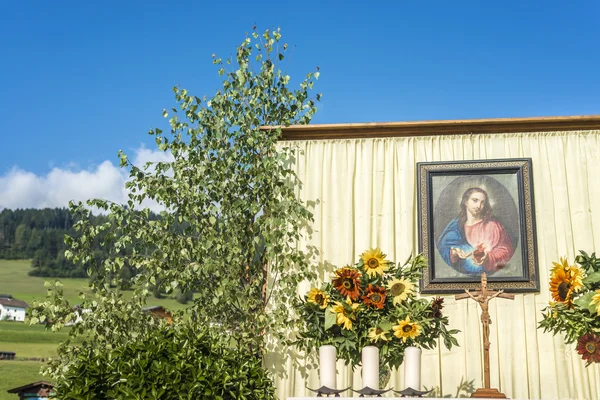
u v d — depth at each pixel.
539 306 6.13
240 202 6.57
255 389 5.29
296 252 6.47
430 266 6.31
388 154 6.66
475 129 6.55
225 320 6.63
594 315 5.57
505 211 6.34
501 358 6.06
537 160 6.44
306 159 6.77
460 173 6.48
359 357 5.91
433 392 6.04
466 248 6.31
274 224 6.32
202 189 6.73
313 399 5.19
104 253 6.93
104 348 6.46
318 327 5.92
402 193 6.55
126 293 7.58
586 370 5.96
